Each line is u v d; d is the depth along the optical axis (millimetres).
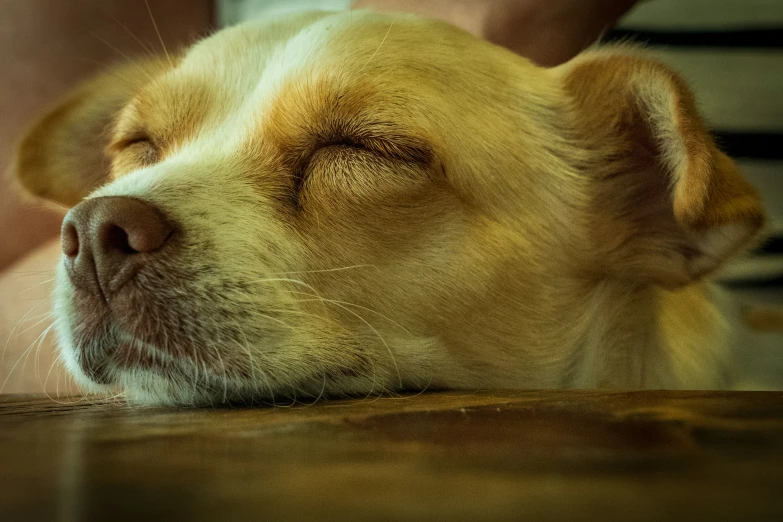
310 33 347
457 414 249
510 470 175
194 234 307
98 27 565
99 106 406
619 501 146
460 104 333
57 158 407
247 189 323
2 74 548
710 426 230
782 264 499
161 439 230
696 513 138
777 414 241
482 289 330
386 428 235
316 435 230
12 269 486
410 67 329
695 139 315
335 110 322
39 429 243
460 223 327
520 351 338
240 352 304
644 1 604
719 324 385
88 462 193
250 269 309
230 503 147
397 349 320
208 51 363
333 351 312
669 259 348
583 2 494
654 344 357
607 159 356
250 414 266
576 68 366
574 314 347
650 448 201
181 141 349
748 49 661
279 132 329
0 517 139
